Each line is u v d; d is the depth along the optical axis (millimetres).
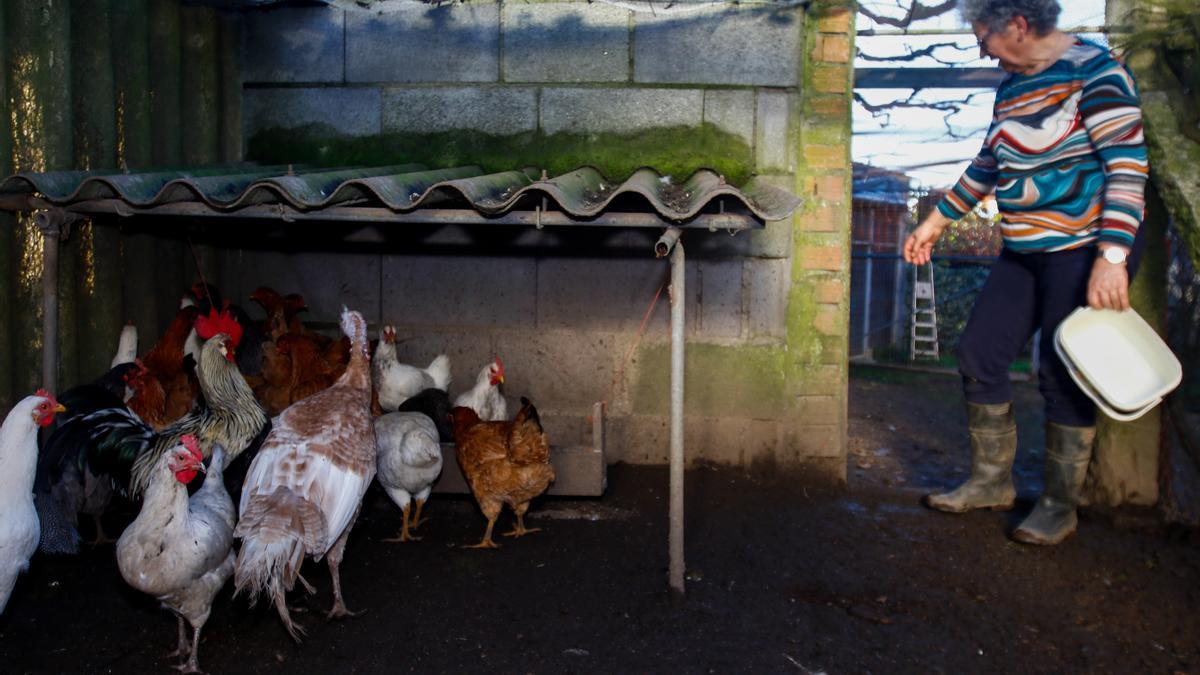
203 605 3469
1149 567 4500
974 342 4898
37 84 4418
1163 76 4656
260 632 3836
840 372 5695
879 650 3729
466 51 5805
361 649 3701
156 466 3367
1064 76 4105
